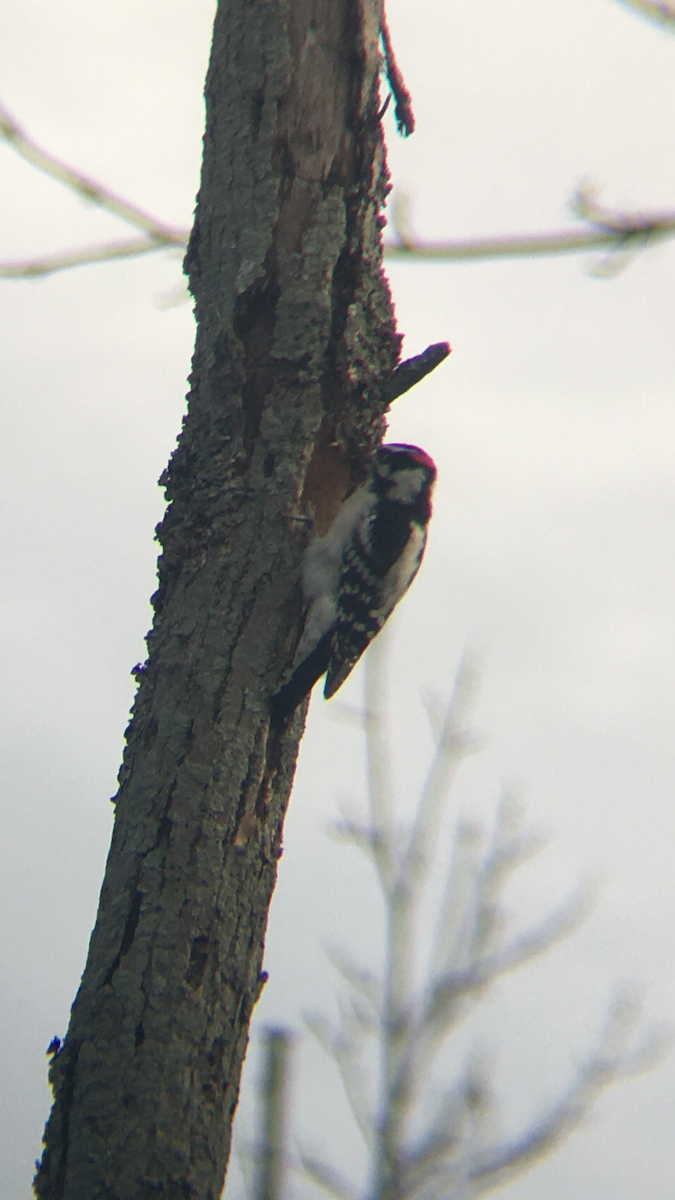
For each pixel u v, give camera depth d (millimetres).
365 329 10547
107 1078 7984
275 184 10258
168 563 9789
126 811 8875
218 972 8453
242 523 9820
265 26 10445
